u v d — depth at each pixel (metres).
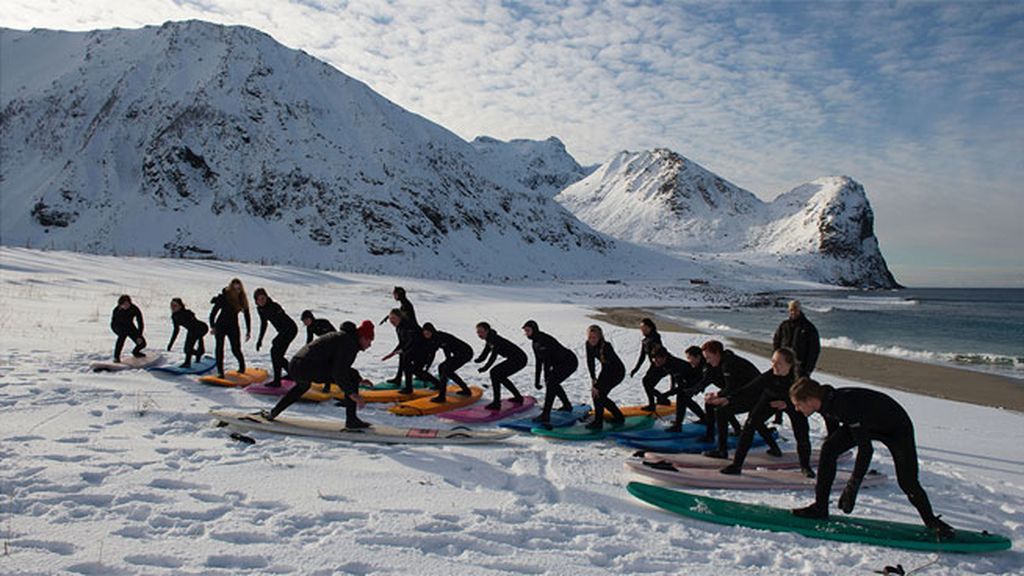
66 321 15.98
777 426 9.77
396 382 11.07
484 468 6.73
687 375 8.69
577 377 14.05
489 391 11.80
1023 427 11.33
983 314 55.78
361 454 6.90
